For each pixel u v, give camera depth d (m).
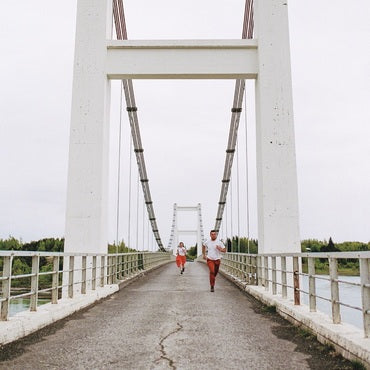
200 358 5.12
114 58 14.98
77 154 14.27
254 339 6.23
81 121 14.43
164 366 4.75
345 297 12.65
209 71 15.05
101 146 14.31
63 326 7.22
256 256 13.34
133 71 14.95
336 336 5.26
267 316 8.44
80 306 9.23
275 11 15.07
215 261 13.41
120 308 9.53
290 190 14.23
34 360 5.00
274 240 14.02
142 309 9.38
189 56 15.10
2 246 34.91
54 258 8.33
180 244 23.66
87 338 6.26
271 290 11.55
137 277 19.23
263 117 14.55
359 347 4.54
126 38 18.33
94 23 14.95
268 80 14.71
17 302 15.84
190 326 7.28
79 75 14.66
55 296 8.33
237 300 11.12
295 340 6.16
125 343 5.94
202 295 12.30
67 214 14.02
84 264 10.66
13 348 5.56
